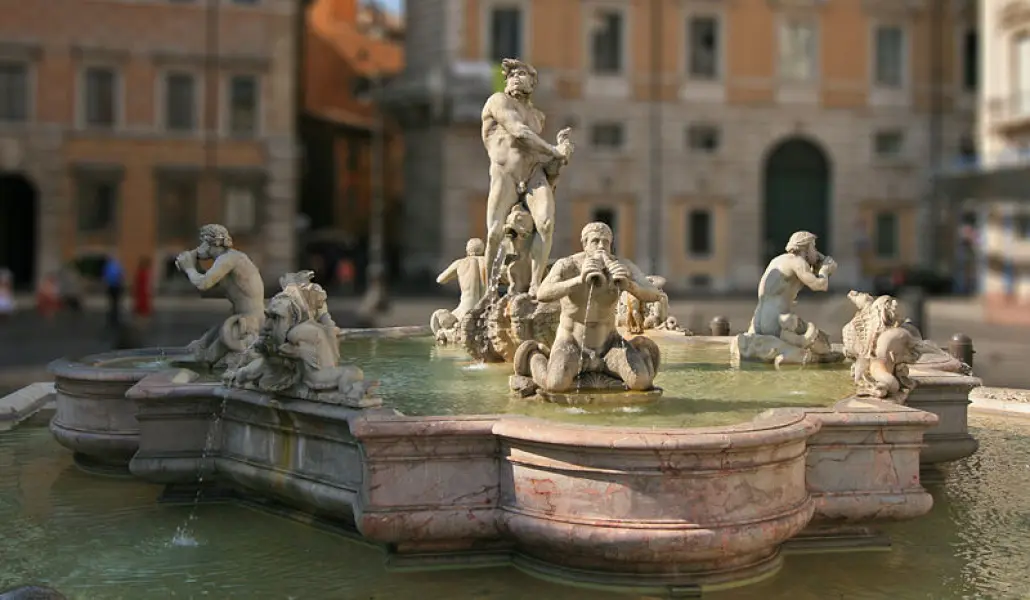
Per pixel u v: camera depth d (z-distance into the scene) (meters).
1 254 42.34
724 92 46.66
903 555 7.04
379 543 6.99
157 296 39.69
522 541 6.35
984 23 39.34
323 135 55.84
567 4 44.66
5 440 10.85
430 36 44.28
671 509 6.01
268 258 42.22
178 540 7.30
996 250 39.06
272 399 7.23
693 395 8.16
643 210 46.19
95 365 9.66
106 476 9.10
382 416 6.46
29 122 39.66
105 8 40.16
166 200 41.28
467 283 12.34
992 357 21.64
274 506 7.85
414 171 46.16
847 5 47.38
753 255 47.28
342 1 63.41
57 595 5.54
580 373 7.68
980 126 40.31
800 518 6.36
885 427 6.79
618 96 45.69
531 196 10.70
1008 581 6.60
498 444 6.43
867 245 47.91
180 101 41.28
